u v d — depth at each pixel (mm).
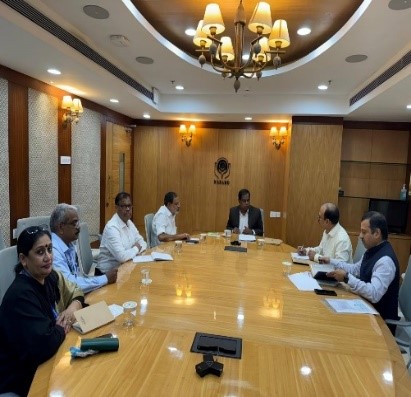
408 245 4879
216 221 6031
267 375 1104
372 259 2074
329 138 5012
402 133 5199
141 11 2904
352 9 2707
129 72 3932
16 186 3320
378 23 2391
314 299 1835
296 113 4895
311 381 1078
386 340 1408
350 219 5422
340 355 1250
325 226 2863
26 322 1241
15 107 3248
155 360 1174
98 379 1060
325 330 1460
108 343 1217
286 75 3816
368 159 5270
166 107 5207
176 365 1146
